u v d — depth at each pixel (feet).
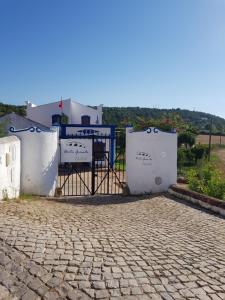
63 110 97.71
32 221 24.89
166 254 20.42
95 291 15.43
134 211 33.35
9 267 16.89
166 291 15.87
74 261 18.12
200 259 19.93
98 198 41.96
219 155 130.82
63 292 15.20
